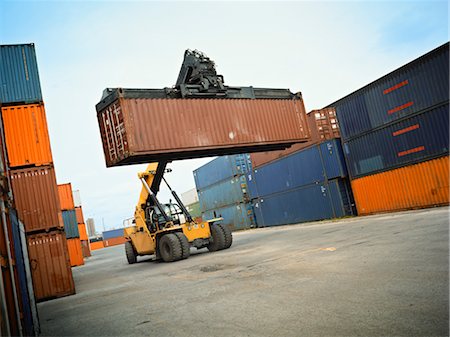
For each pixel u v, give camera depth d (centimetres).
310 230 1705
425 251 686
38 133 1066
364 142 1872
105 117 1336
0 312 282
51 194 1042
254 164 2884
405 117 1650
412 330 335
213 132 1392
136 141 1233
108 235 9050
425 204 1588
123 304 720
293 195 2464
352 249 872
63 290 1005
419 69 1573
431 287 455
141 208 1633
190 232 1474
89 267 2125
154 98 1303
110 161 1329
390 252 741
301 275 676
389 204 1761
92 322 605
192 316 523
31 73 1097
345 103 1970
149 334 471
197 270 1029
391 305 413
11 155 1038
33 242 1008
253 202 2923
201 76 1413
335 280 585
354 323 377
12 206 514
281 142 1551
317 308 451
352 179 1969
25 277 505
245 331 414
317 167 2236
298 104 1655
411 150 1636
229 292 643
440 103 1501
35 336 525
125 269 1523
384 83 1738
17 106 1068
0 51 1094
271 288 612
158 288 839
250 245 1494
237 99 1488
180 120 1334
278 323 421
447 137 1484
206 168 3538
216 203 3419
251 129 1483
